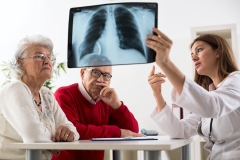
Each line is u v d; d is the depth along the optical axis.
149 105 3.54
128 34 1.62
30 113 1.61
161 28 3.61
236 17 3.40
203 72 1.86
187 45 3.50
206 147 1.87
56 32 3.95
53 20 3.98
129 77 3.62
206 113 1.44
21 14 4.08
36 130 1.57
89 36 1.71
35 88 1.82
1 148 1.73
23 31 4.05
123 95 3.62
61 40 3.92
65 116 1.95
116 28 1.65
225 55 1.80
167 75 1.42
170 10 3.60
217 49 1.81
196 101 1.42
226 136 1.71
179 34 3.55
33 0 4.06
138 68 3.61
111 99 2.21
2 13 4.13
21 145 1.37
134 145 1.24
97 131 1.96
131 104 3.59
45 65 1.80
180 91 1.42
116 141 1.50
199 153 2.81
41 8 4.03
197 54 1.87
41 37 1.85
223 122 1.71
